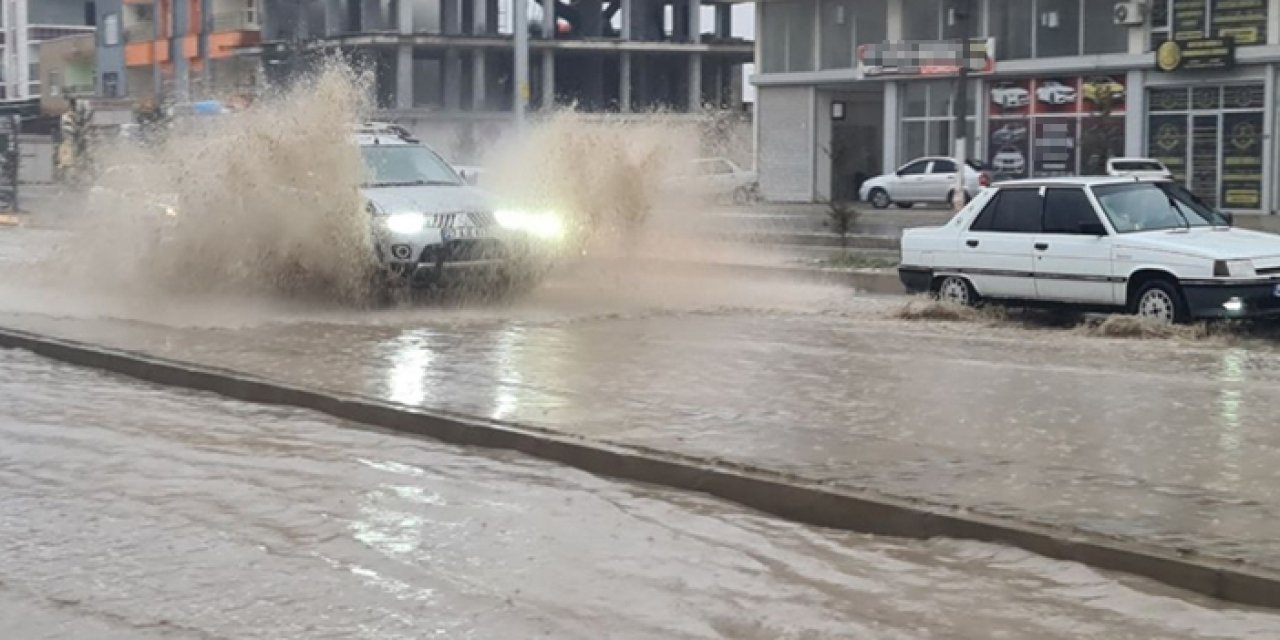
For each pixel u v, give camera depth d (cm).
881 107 4909
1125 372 1190
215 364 1237
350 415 1052
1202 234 1471
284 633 598
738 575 670
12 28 9369
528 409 1012
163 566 693
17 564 702
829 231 3000
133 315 1628
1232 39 3691
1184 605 611
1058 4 4088
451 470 888
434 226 1655
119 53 8175
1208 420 959
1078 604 618
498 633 595
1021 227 1562
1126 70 3956
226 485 855
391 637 591
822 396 1070
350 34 6719
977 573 664
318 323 1549
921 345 1378
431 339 1411
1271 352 1319
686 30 7231
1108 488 764
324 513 787
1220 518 700
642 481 848
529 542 727
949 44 4181
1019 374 1178
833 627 598
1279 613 598
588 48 6938
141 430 1027
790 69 4838
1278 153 3662
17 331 1467
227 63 7169
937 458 842
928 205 4356
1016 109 4225
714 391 1094
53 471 901
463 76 6900
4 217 3950
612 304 1745
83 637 598
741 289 1950
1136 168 3656
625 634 592
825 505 755
